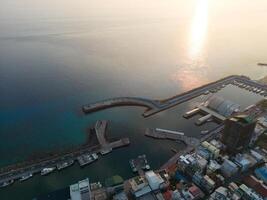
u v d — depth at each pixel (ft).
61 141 603.67
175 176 478.59
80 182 439.63
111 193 430.20
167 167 506.07
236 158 506.48
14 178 475.72
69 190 429.79
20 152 561.43
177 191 429.38
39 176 490.08
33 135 624.18
